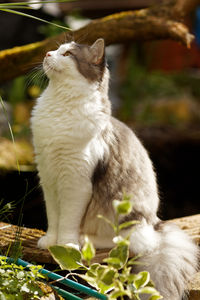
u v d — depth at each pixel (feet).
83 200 11.26
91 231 12.10
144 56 52.21
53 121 11.47
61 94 11.66
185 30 17.28
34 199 19.13
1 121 24.08
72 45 11.95
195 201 28.58
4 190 18.62
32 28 35.91
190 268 11.37
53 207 11.90
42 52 16.94
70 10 40.86
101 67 11.95
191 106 42.37
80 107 11.43
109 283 8.12
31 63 17.19
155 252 11.52
